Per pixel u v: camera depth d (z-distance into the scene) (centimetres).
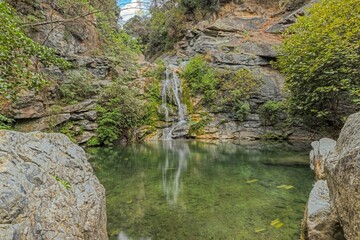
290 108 833
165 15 2250
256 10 1808
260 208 387
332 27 623
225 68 1340
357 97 600
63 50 1095
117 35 1625
